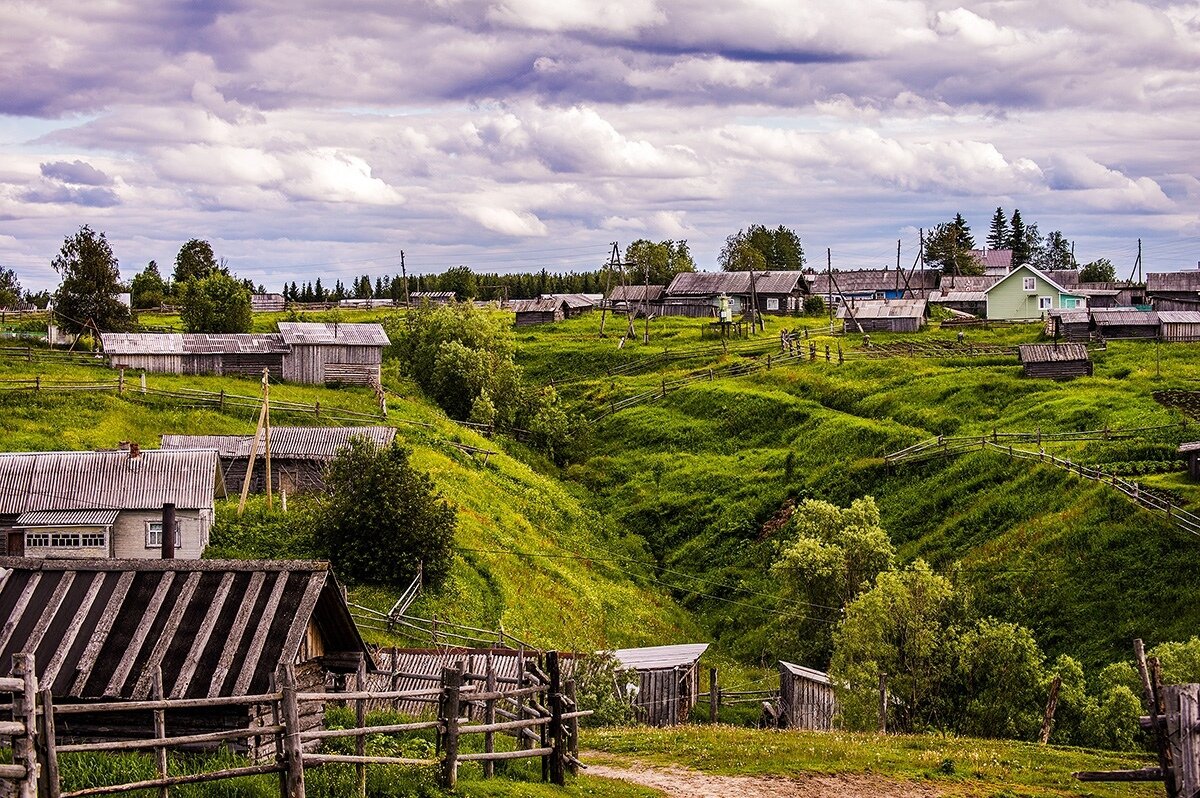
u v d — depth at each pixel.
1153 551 62.62
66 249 111.50
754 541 82.38
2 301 162.62
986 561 68.19
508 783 21.55
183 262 175.25
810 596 64.38
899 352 117.56
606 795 22.89
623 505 92.12
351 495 62.38
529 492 86.31
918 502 78.81
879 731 39.34
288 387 98.38
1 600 23.00
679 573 81.00
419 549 61.31
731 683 61.66
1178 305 150.12
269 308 177.38
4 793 14.34
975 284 189.25
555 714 23.12
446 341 114.31
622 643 65.31
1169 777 18.08
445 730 20.47
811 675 53.03
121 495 60.88
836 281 191.25
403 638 54.81
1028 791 25.66
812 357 117.38
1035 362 100.19
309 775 18.55
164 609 22.95
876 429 91.38
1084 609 60.97
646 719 49.00
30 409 80.12
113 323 112.12
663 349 131.75
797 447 94.38
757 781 25.78
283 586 23.33
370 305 183.88
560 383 126.56
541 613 64.12
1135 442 78.19
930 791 25.50
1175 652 43.22
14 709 14.55
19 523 58.66
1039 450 79.56
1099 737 39.16
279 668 17.94
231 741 21.58
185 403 86.62
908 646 42.91
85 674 21.70
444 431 93.31
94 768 17.20
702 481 92.38
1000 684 41.66
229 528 63.72
